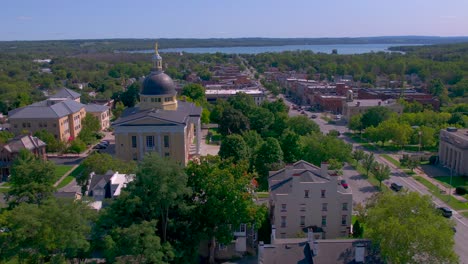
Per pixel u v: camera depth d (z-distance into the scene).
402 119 198.88
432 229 60.41
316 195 87.06
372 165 133.88
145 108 149.88
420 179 134.25
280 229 87.88
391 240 61.06
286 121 180.75
